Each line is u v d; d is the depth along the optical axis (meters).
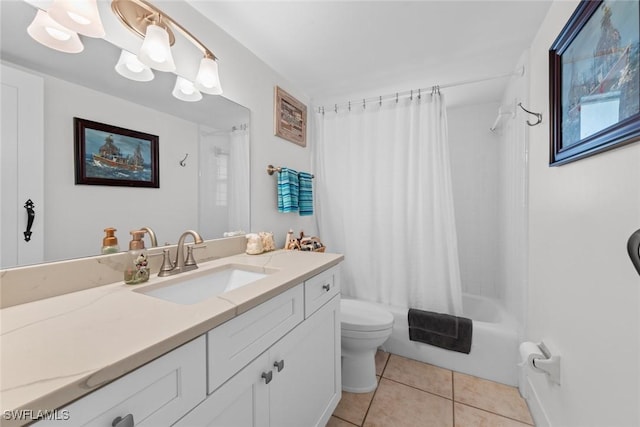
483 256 2.41
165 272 1.02
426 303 1.97
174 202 1.18
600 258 0.81
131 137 1.02
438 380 1.66
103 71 0.94
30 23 0.78
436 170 1.94
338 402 1.35
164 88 1.14
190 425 0.58
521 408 1.43
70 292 0.81
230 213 1.48
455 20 1.33
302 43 1.54
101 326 0.58
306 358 1.06
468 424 1.33
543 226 1.26
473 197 2.45
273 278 0.95
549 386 1.17
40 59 0.79
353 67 1.80
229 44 1.46
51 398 0.37
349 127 2.22
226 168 1.46
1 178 0.72
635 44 0.62
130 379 0.47
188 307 0.68
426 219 1.96
